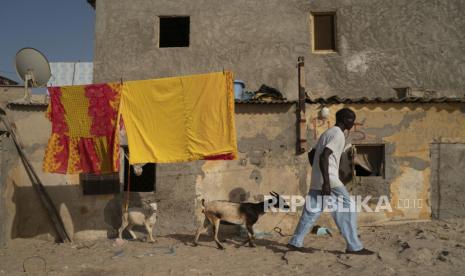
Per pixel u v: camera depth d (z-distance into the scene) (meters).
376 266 5.45
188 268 5.77
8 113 8.56
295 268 5.53
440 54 11.02
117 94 7.32
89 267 6.01
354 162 8.61
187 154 7.11
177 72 11.12
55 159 7.43
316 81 10.99
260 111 8.63
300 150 8.45
